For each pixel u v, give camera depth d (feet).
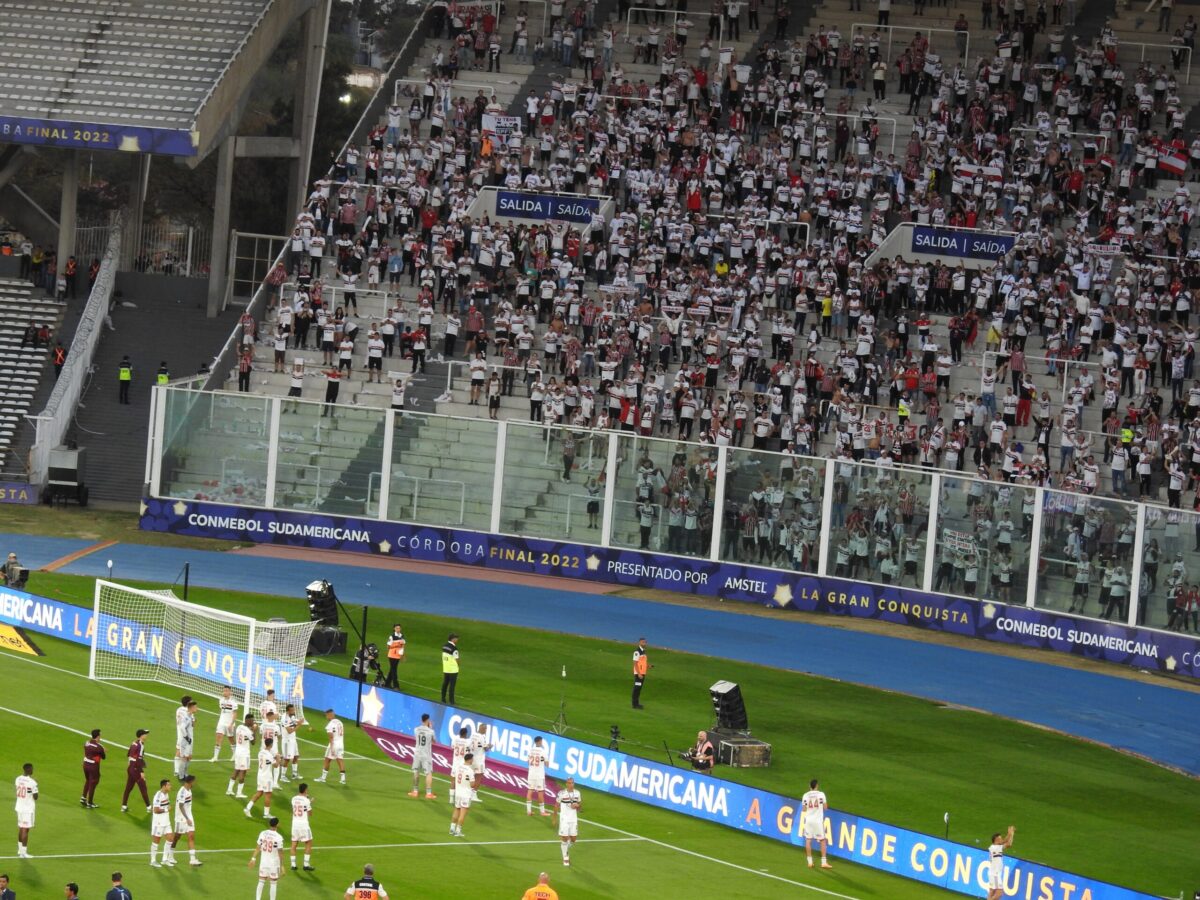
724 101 336.49
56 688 200.03
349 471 272.10
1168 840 178.91
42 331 315.99
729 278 299.58
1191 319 293.43
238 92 329.93
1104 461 275.59
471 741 176.96
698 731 202.80
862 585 260.21
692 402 280.10
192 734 169.78
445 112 335.06
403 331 298.97
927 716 218.79
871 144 323.16
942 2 359.87
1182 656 244.42
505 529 269.64
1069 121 329.52
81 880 142.31
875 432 273.54
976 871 157.99
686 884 155.53
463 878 151.84
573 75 349.82
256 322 305.53
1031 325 292.40
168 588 245.86
